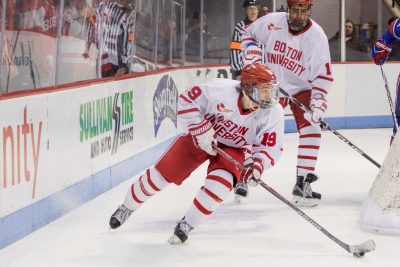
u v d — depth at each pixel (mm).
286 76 14633
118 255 10656
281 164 20078
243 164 10992
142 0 20234
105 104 15844
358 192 15938
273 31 14453
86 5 15891
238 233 12062
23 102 11703
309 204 14359
